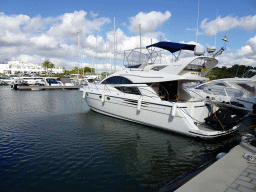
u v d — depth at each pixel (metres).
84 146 5.73
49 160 4.77
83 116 9.64
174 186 3.24
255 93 9.00
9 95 20.97
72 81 35.41
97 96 9.45
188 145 5.85
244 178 2.71
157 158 4.97
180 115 6.17
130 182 3.82
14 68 85.62
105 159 4.87
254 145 4.09
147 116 7.24
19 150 5.37
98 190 3.53
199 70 7.45
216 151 5.45
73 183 3.76
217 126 5.94
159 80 6.71
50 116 9.80
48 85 31.36
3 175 4.03
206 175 2.82
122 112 8.29
